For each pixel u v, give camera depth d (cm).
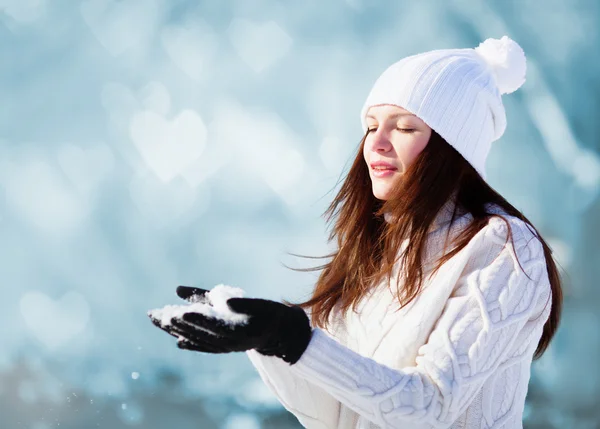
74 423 1059
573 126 1848
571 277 1426
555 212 1769
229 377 1291
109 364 1422
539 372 1230
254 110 1950
